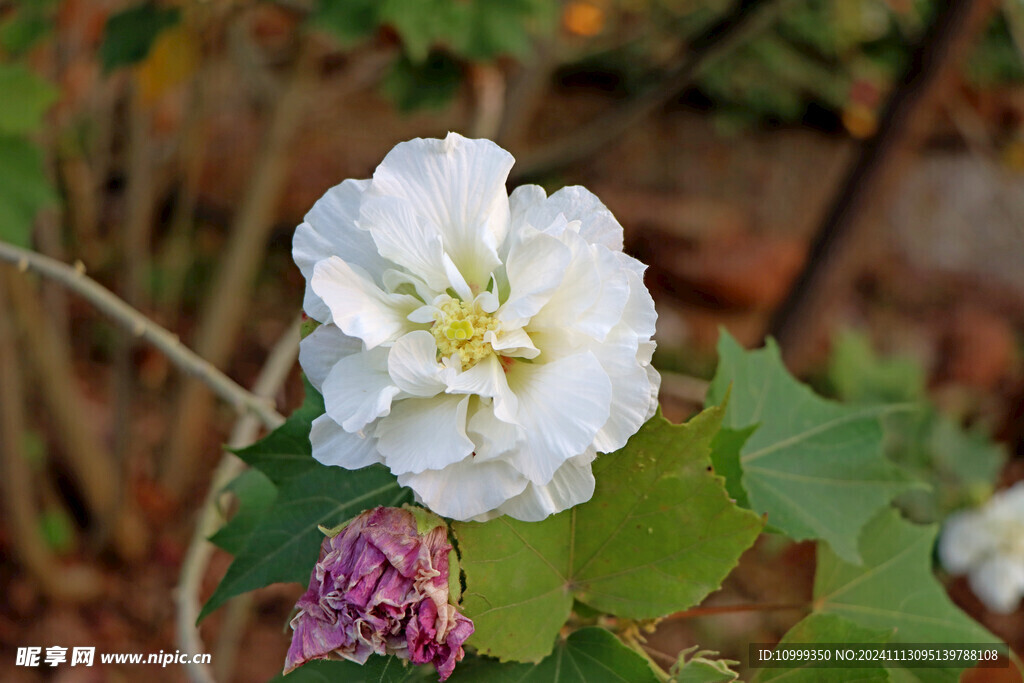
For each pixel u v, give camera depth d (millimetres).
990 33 2387
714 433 795
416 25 1205
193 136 1966
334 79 2100
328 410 762
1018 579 1409
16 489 1663
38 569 1775
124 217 1954
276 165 1757
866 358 2064
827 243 1654
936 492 1530
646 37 2926
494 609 791
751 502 860
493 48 1236
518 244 768
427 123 2973
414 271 774
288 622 791
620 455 797
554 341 776
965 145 3396
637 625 836
